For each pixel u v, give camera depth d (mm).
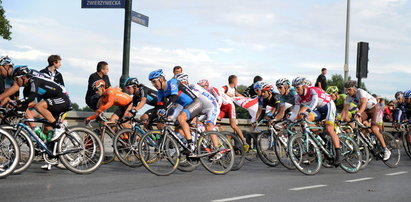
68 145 6672
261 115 9648
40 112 6605
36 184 5656
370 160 9414
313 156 7836
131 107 8266
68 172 6758
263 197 5199
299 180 6695
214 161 7285
